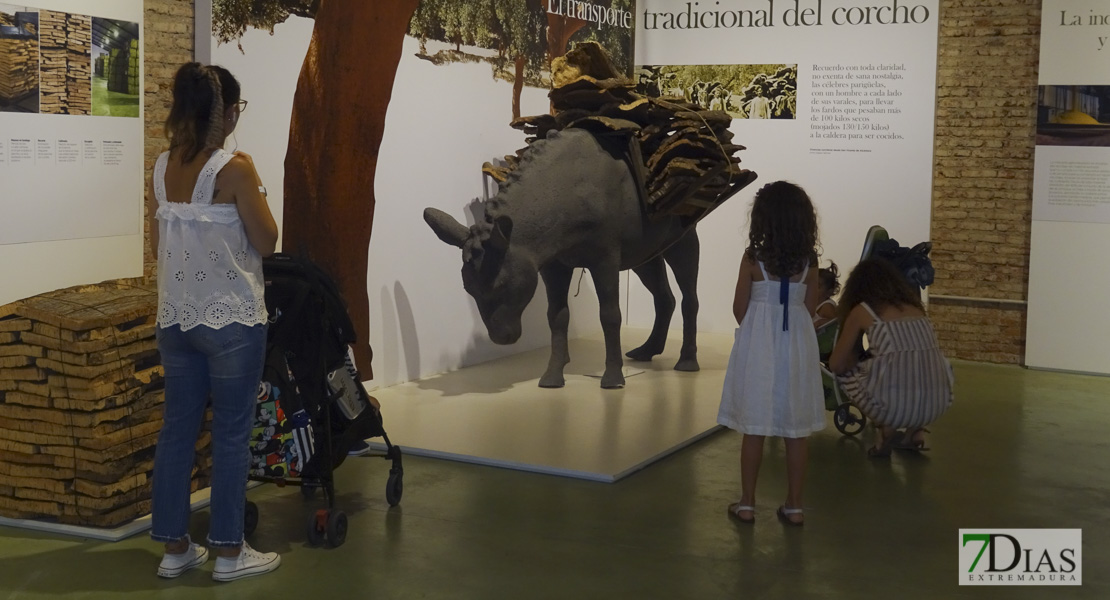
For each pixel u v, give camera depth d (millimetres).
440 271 7809
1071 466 5816
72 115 5148
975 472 5680
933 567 4285
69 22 5090
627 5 9797
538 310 9039
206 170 3859
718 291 9844
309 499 5043
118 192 5449
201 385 4023
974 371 8680
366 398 4762
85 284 5254
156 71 5680
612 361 7359
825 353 6449
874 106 9094
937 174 9188
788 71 9344
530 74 8688
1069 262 8508
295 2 6293
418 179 7469
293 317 4332
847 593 4004
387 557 4305
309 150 6480
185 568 4105
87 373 4395
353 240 6898
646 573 4172
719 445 6102
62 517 4559
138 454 4641
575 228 6797
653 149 7305
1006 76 8859
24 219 4938
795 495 4793
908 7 8906
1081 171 8383
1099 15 8211
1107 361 8469
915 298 5980
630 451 5789
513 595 3932
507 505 4988
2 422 4559
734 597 3947
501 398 7020
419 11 7289
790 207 4617
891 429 5887
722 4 9523
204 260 3879
